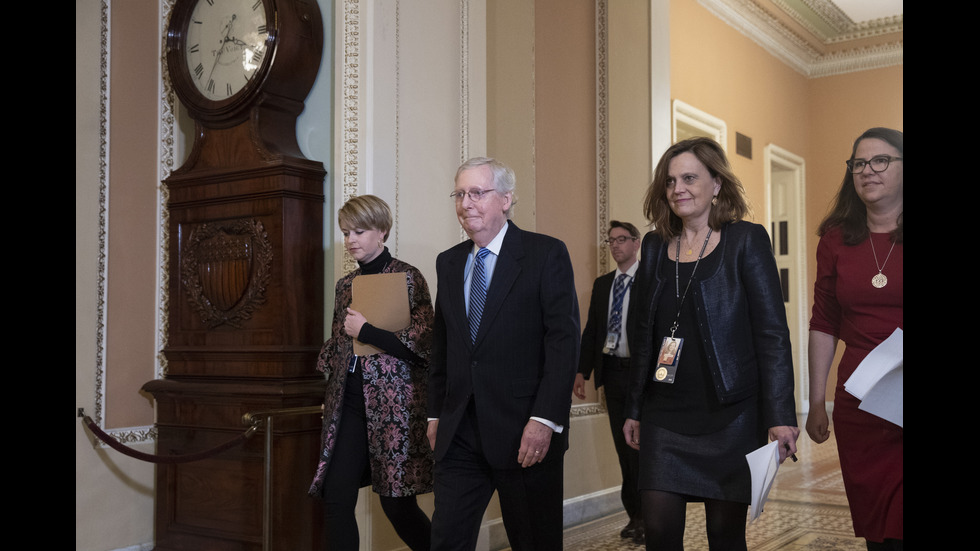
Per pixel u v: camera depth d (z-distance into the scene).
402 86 4.37
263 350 4.11
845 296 2.42
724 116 9.65
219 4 4.46
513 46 5.46
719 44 9.62
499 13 5.36
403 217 4.34
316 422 4.12
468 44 4.80
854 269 2.40
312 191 4.24
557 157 5.81
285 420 3.99
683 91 8.75
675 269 2.70
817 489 6.61
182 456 3.88
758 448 2.51
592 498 5.76
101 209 4.48
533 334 2.87
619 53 6.27
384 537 4.18
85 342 4.37
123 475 4.47
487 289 2.91
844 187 2.48
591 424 5.87
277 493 3.95
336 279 4.19
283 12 4.18
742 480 2.47
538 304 2.88
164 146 4.79
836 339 2.59
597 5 6.21
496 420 2.80
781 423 2.44
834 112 11.93
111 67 4.57
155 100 4.78
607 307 5.14
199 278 4.44
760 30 10.48
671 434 2.59
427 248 4.48
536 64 5.68
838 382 2.45
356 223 3.55
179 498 4.41
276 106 4.27
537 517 2.80
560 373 2.75
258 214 4.22
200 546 4.29
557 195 5.79
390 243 4.25
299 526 4.02
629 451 4.89
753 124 10.38
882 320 2.35
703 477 2.51
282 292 4.11
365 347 3.50
